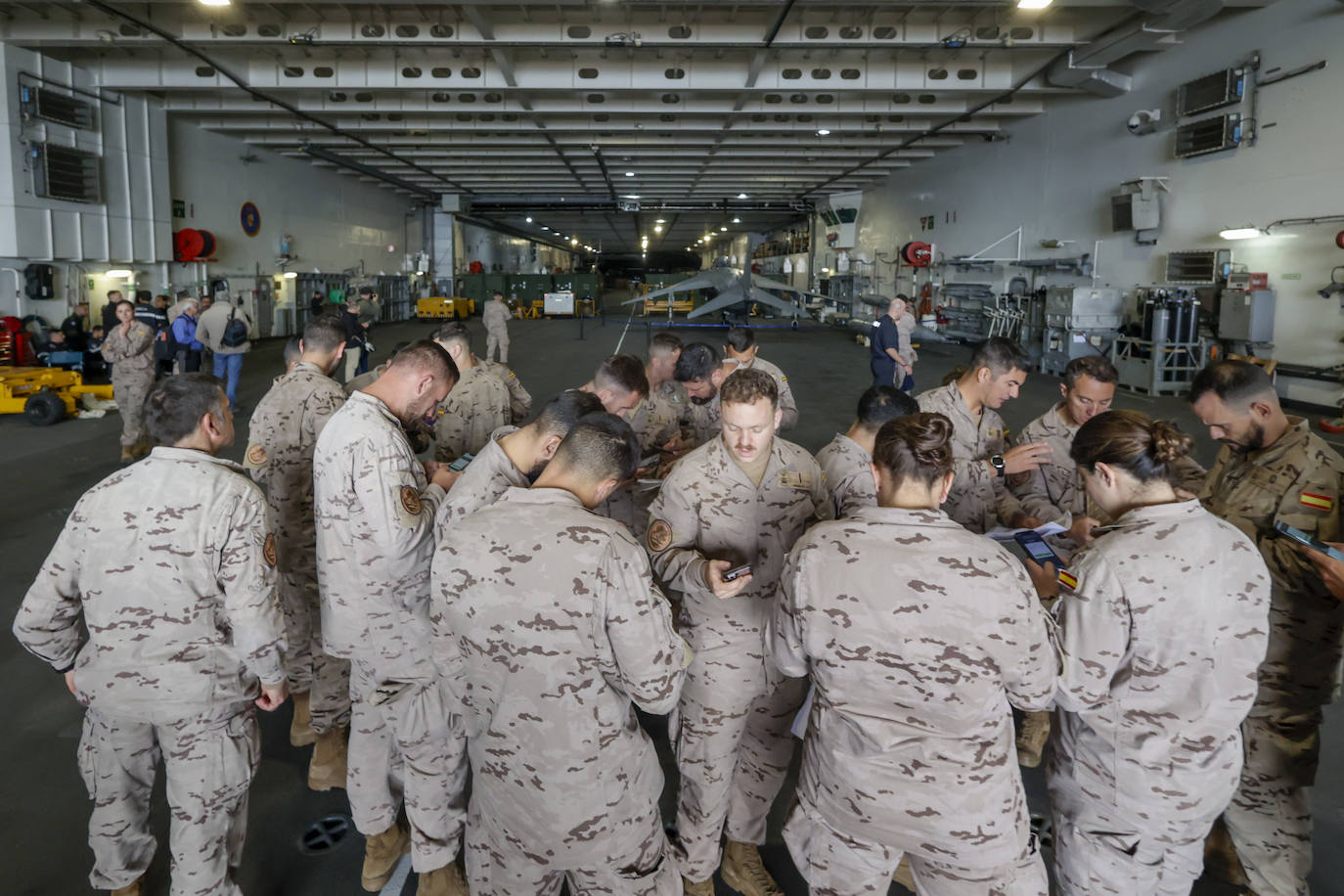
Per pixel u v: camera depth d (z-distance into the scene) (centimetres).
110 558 196
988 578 152
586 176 2577
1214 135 1162
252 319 1984
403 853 271
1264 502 230
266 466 310
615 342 1975
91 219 1432
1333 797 291
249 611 202
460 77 1425
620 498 354
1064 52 1299
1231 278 1137
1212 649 167
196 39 1202
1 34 1222
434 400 246
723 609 228
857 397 1162
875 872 174
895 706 159
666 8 1157
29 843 267
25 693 371
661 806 293
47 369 1085
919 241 2292
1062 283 1569
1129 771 174
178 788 207
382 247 2886
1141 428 175
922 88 1425
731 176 2552
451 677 185
